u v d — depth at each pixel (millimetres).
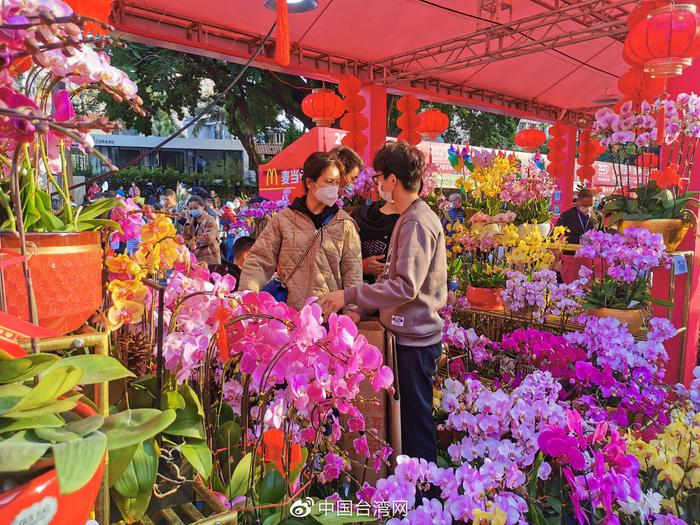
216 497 887
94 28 839
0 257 695
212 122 24578
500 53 6375
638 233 2475
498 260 3307
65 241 793
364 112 7453
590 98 9383
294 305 2033
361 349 954
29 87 825
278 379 960
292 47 6293
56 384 563
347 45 6422
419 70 6965
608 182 12781
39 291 762
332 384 938
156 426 609
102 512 705
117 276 1049
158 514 937
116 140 23188
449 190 8984
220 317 986
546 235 3510
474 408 1817
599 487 1189
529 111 9719
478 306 3199
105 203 999
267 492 1020
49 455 553
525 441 1516
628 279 2441
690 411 1881
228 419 1228
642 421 2160
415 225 1749
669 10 2852
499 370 2770
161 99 12406
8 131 515
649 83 3043
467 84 8391
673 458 1513
